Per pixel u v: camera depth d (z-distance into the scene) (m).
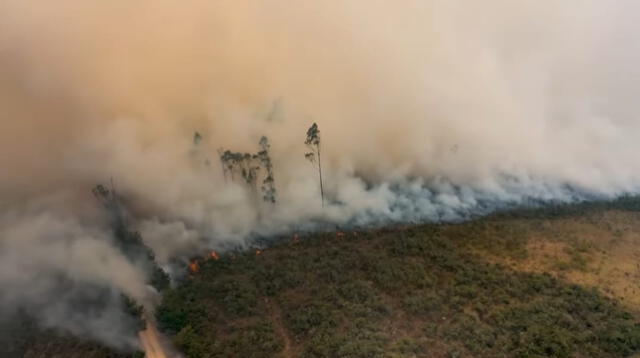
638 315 49.50
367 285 57.53
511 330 48.06
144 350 49.25
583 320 49.00
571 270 58.62
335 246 67.56
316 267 62.16
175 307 54.78
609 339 45.81
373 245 67.25
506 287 55.31
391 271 59.88
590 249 63.69
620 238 66.50
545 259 61.53
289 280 59.38
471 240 67.31
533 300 52.88
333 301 55.09
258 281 59.81
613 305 51.25
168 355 48.66
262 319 52.94
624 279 56.41
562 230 69.38
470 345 45.94
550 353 44.50
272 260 64.56
